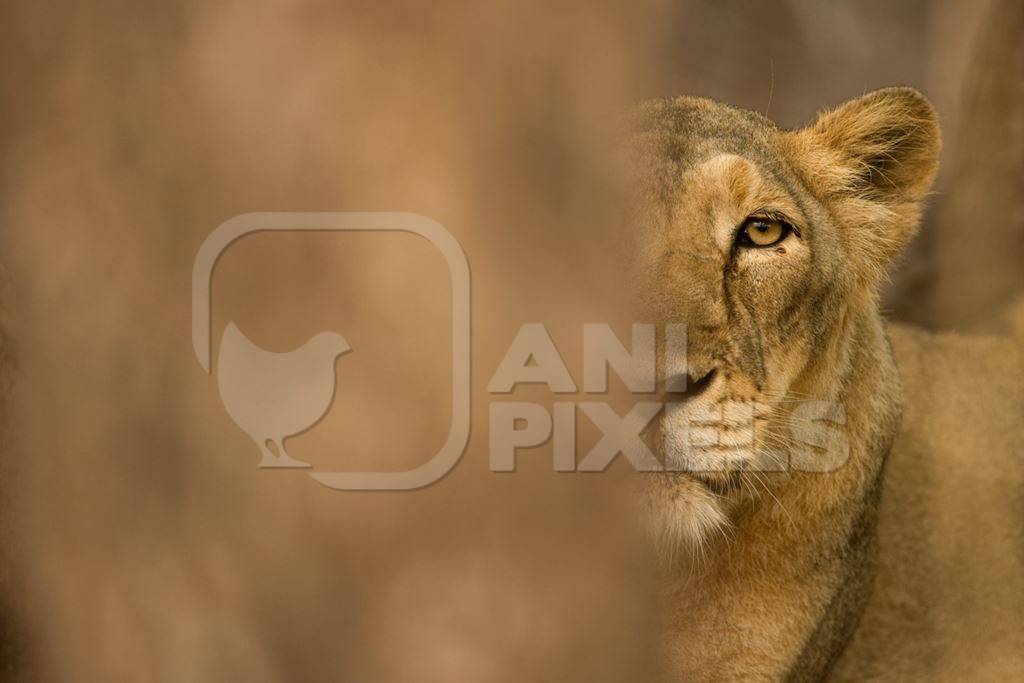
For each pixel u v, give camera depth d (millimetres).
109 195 3359
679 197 7469
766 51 18469
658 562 7129
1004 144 12602
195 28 3322
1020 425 11664
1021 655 11109
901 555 11141
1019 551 11352
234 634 3422
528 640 3580
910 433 11391
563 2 3504
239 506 3395
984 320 12523
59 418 3455
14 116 3389
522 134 3475
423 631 3455
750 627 8648
